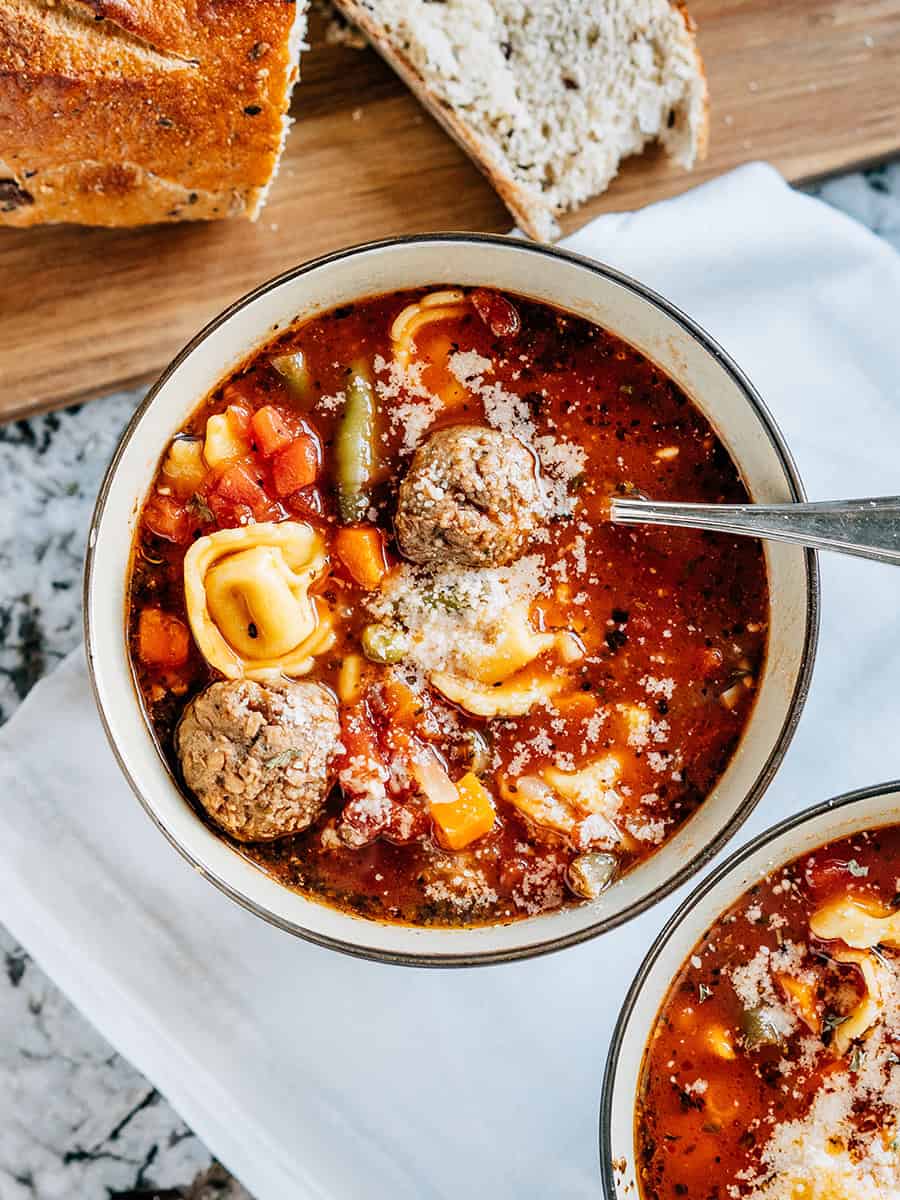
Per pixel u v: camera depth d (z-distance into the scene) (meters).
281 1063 0.41
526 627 0.37
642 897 0.36
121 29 0.39
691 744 0.37
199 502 0.38
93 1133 0.44
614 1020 0.40
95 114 0.40
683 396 0.38
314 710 0.37
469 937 0.37
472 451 0.37
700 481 0.38
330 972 0.41
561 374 0.38
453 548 0.37
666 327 0.37
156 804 0.37
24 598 0.44
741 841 0.41
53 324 0.43
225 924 0.42
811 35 0.44
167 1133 0.44
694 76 0.42
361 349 0.38
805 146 0.44
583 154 0.43
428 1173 0.41
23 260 0.43
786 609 0.37
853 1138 0.37
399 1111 0.41
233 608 0.37
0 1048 0.44
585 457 0.38
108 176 0.41
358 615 0.38
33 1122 0.44
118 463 0.37
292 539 0.37
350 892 0.37
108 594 0.37
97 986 0.41
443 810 0.37
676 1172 0.37
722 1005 0.37
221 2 0.39
